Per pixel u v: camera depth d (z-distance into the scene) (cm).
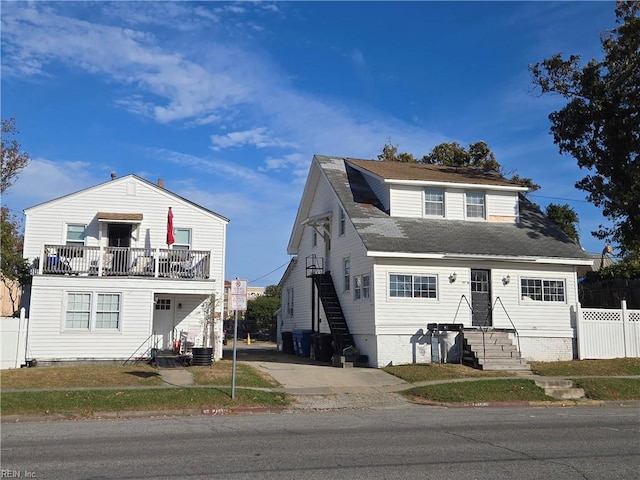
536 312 2431
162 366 2077
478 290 2397
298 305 3403
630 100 2659
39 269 2181
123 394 1501
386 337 2255
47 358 2123
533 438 1041
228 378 1811
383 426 1193
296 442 998
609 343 2459
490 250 2378
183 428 1167
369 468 795
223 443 988
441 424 1222
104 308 2205
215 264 2475
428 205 2655
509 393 1695
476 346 2198
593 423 1236
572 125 2783
